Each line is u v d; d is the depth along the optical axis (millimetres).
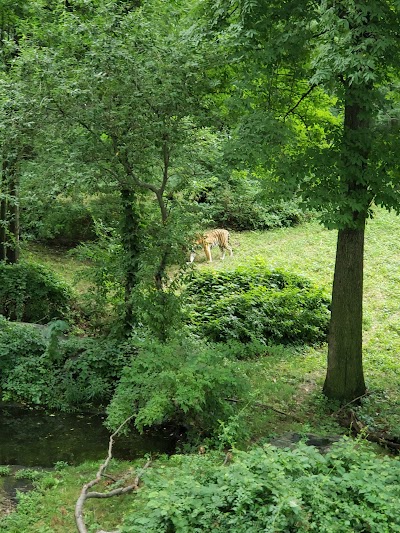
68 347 11031
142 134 9508
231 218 22344
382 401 9805
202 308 13250
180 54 9266
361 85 8398
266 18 8781
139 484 6570
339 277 9727
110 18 9695
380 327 14039
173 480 5172
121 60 9234
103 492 6598
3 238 14664
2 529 5895
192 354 8914
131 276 10969
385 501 4656
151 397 7949
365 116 8633
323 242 20422
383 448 8133
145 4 10477
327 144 9719
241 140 8797
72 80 9234
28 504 6410
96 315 12055
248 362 11688
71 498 6539
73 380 10398
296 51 8930
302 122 10641
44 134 9586
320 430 8672
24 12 12984
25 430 9180
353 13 7695
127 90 9367
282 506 4379
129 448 8406
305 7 8758
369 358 12156
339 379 9789
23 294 13094
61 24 10383
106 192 10461
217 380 8031
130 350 10875
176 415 8633
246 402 9109
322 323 13766
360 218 9070
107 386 10312
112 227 11656
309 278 16141
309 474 4996
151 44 9508
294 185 8578
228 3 9359
